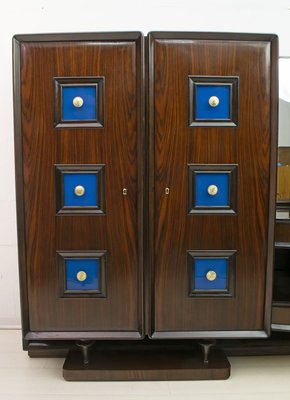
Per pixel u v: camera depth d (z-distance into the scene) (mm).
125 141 1147
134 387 1283
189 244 1189
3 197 1666
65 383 1307
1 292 1699
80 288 1211
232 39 1122
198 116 1146
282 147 1562
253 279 1211
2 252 1690
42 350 1472
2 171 1656
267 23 1610
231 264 1202
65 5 1593
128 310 1215
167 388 1278
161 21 1604
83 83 1130
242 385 1299
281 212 1546
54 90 1136
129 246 1188
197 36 1114
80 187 1167
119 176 1163
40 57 1125
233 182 1172
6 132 1640
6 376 1353
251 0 1600
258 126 1154
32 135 1152
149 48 1108
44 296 1213
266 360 1474
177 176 1161
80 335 1221
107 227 1185
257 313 1226
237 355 1491
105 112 1138
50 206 1177
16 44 1120
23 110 1144
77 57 1123
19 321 1720
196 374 1319
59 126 1147
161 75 1121
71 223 1184
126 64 1120
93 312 1219
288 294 1371
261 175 1173
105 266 1198
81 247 1192
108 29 1603
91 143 1152
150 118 1132
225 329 1228
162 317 1216
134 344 1438
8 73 1614
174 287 1206
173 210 1175
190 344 1439
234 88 1138
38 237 1189
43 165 1162
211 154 1159
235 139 1157
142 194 1162
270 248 1198
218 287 1213
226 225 1188
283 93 1565
